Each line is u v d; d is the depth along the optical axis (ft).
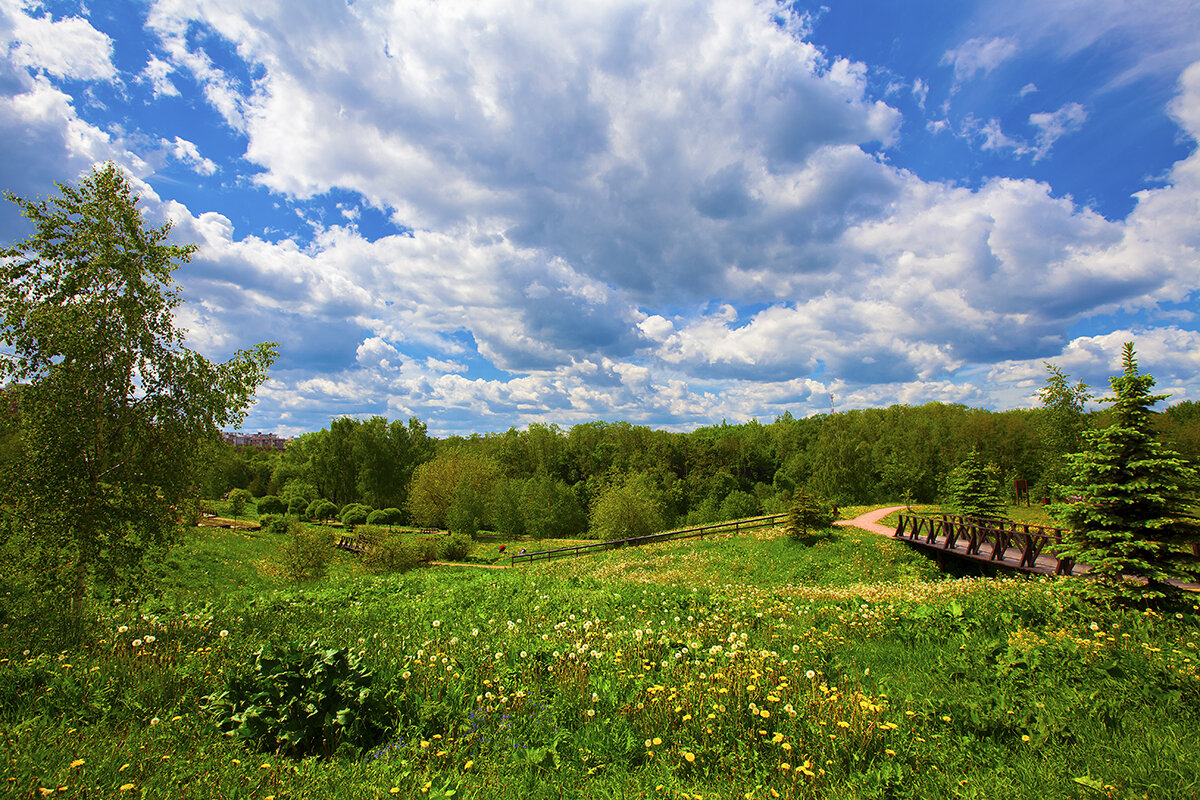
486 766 14.66
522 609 34.91
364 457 264.93
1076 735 15.25
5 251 35.09
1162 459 32.91
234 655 21.45
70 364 35.04
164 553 39.73
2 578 32.76
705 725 15.98
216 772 13.14
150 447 37.83
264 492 311.47
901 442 254.06
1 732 14.39
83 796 11.68
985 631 25.30
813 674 19.39
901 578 69.72
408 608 35.27
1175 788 12.55
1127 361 35.24
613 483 212.23
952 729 15.99
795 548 86.17
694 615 31.53
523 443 341.62
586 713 17.08
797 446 320.29
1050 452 111.96
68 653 20.65
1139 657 19.29
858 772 13.79
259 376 43.50
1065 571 50.37
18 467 34.45
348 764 14.60
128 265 37.09
